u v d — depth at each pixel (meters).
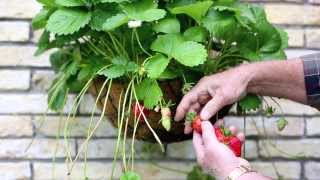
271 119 1.58
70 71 1.25
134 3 1.17
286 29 1.58
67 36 1.22
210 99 1.17
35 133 1.51
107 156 1.53
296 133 1.58
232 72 1.17
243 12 1.24
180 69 1.17
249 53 1.23
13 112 1.50
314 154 1.59
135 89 1.16
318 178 1.59
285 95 1.23
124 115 1.17
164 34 1.18
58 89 1.30
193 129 1.17
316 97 1.22
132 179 1.14
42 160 1.51
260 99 1.32
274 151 1.58
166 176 1.55
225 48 1.22
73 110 1.34
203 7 1.13
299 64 1.20
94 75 1.19
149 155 1.54
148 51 1.20
